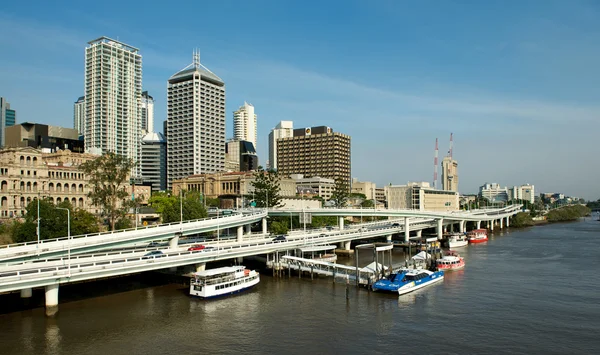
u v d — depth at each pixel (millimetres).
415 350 60719
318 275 107938
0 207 151875
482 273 110375
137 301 83312
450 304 82125
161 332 67188
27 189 161375
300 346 62094
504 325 70500
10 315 73688
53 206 116250
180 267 97812
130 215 186000
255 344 62719
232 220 129375
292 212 159625
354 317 74750
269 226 173500
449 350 60688
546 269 115500
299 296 88250
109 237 100375
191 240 133625
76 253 92812
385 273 100812
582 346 61906
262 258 118188
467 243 174750
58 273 73188
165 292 90188
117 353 59344
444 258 117312
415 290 92750
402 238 178750
